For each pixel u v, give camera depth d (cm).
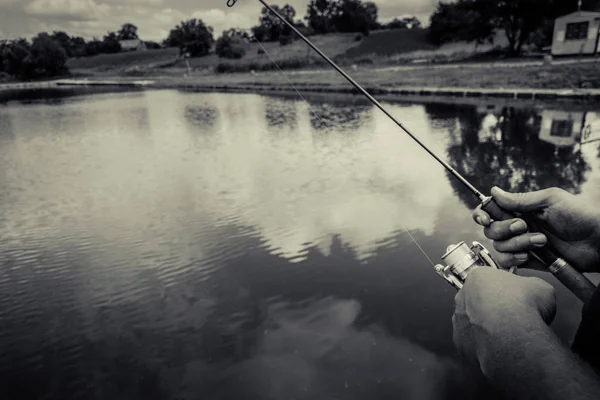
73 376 323
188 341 354
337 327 354
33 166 1061
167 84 4566
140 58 9056
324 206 630
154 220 625
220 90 3503
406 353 320
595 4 3080
